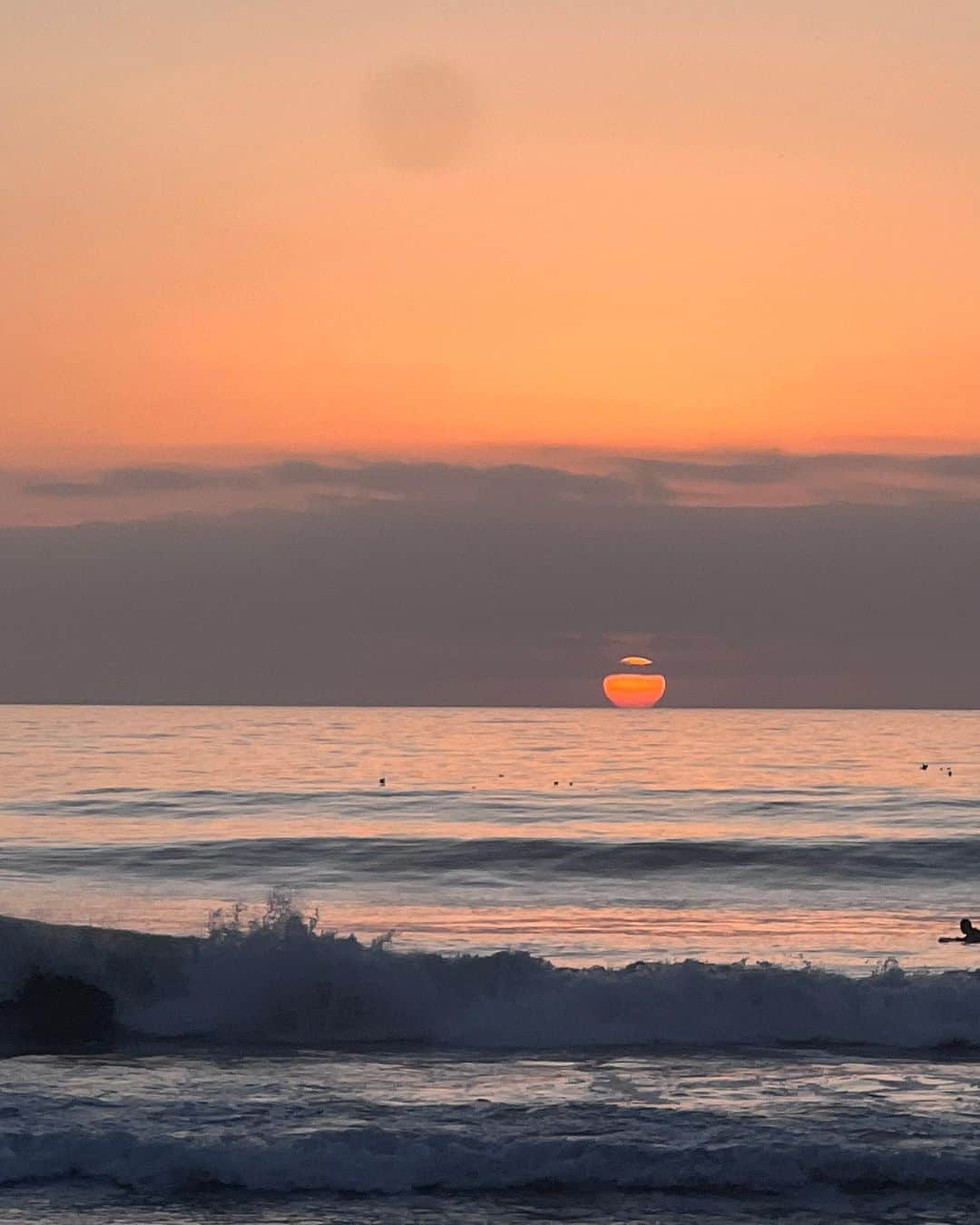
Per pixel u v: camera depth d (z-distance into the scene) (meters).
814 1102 23.88
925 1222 19.19
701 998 30.69
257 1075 26.22
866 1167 20.73
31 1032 30.67
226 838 73.44
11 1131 21.86
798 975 30.98
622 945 42.00
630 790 112.12
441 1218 19.23
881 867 62.19
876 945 42.22
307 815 89.06
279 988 31.47
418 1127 22.22
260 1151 20.98
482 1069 26.86
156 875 59.44
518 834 78.44
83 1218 19.09
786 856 64.75
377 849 66.75
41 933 32.34
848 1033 30.06
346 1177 20.45
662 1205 19.69
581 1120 22.59
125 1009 31.22
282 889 55.19
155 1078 25.94
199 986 31.70
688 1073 26.39
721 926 46.28
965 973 31.62
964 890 56.22
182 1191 20.05
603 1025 30.44
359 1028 30.67
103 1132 21.67
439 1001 31.19
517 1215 19.33
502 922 46.81
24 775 124.38
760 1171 20.62
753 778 130.12
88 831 77.12
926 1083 25.48
